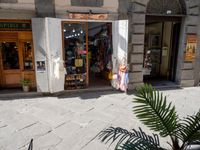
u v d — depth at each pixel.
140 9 7.14
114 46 7.46
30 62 7.23
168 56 9.30
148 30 9.09
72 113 5.43
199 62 8.37
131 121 4.93
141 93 2.32
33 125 4.70
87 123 4.82
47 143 3.92
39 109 5.71
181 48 8.14
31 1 6.36
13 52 7.23
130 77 7.55
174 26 8.58
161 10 7.52
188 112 5.59
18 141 3.99
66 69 7.38
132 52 7.39
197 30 7.97
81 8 6.85
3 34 7.00
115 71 7.54
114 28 7.32
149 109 2.31
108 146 3.79
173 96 7.09
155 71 9.67
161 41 9.42
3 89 7.26
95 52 9.47
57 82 6.75
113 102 6.35
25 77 7.25
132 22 7.20
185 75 8.26
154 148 2.31
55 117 5.16
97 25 8.62
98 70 9.43
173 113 2.35
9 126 4.64
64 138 4.11
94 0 6.91
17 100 6.45
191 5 7.66
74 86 7.41
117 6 7.15
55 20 6.41
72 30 7.24
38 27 6.33
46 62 6.62
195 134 2.28
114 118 5.11
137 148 2.24
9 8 6.24
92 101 6.43
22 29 6.93
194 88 8.20
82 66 7.57
